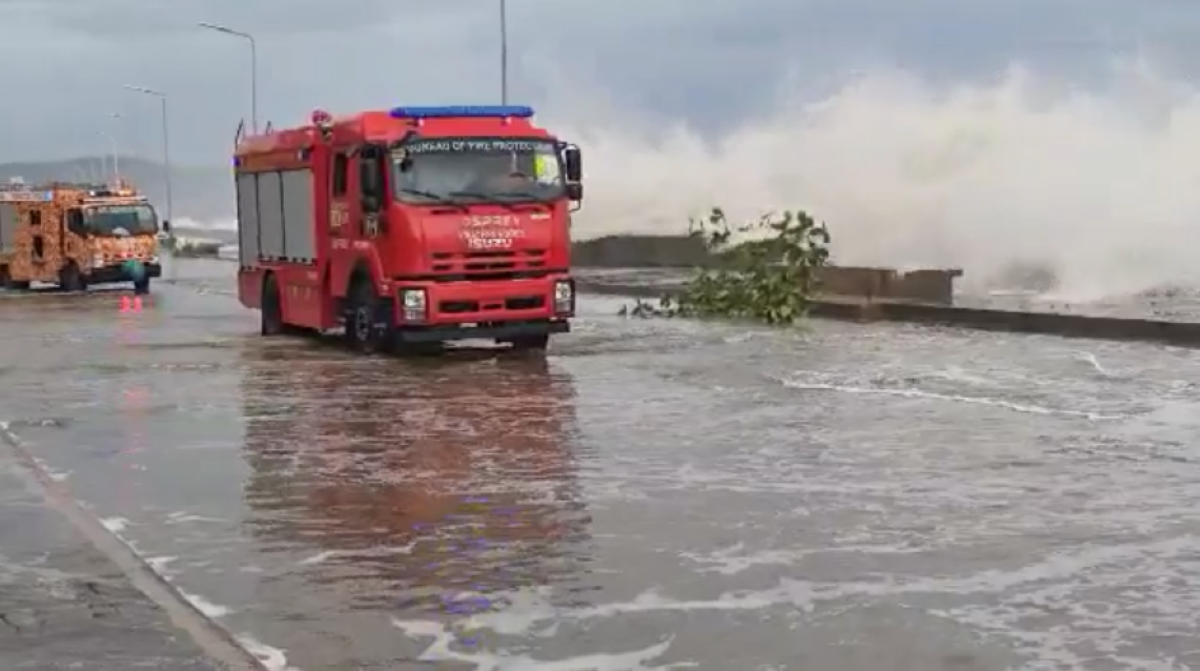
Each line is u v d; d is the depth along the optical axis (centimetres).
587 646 630
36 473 1081
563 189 1931
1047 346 1923
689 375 1661
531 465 1080
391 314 1894
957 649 617
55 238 4031
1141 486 960
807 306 2470
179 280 4700
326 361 1891
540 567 768
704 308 2553
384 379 1675
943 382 1545
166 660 617
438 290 1864
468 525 873
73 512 933
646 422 1291
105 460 1136
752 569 756
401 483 1015
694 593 711
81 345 2189
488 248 1884
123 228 3938
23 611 696
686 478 1014
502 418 1336
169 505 952
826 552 789
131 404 1477
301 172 2139
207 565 787
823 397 1441
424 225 1858
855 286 2641
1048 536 820
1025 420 1263
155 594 727
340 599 713
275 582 748
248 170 2381
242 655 623
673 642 634
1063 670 588
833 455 1098
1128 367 1659
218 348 2105
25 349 2123
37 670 604
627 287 3303
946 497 932
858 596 701
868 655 611
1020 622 655
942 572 744
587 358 1878
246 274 2422
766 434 1207
